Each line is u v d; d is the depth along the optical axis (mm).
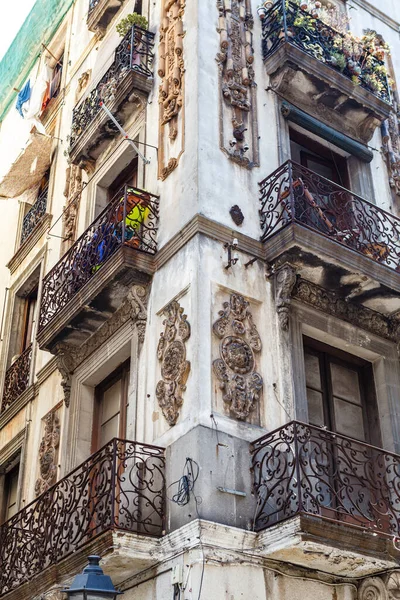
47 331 13805
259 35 14273
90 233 14102
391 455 10820
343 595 10469
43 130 18078
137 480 10875
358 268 12016
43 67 20062
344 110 14516
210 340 10938
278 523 9641
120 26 14914
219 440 10312
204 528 9555
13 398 16781
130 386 11898
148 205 12648
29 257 18281
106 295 12578
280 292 11734
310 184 12414
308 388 12086
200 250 11438
